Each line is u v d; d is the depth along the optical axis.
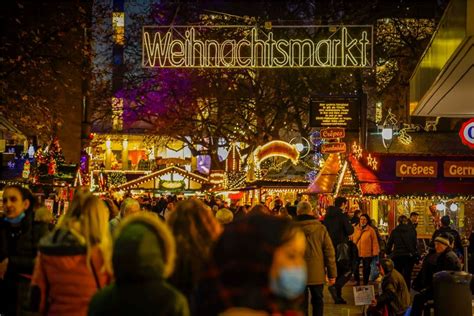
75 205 6.46
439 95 14.16
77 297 6.24
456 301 11.08
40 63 26.23
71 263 6.24
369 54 39.72
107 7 29.95
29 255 8.29
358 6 42.81
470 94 14.02
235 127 46.38
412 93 17.11
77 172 24.91
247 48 40.75
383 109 43.41
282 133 52.88
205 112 47.47
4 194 8.54
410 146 30.73
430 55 13.17
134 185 40.09
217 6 44.53
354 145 16.22
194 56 32.84
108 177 48.06
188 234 6.11
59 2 26.73
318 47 34.91
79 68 27.56
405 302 12.49
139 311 4.13
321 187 23.48
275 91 43.53
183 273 6.01
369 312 12.55
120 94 46.19
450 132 30.91
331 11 42.88
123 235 4.29
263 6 43.69
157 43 32.19
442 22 11.30
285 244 3.16
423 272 12.55
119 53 46.06
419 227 25.81
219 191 36.59
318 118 30.91
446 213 24.50
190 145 48.09
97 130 70.38
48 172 23.69
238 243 3.13
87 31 28.50
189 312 4.29
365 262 19.81
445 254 12.20
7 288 8.35
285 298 3.08
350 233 17.02
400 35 42.00
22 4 26.03
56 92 27.30
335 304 17.05
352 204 29.48
